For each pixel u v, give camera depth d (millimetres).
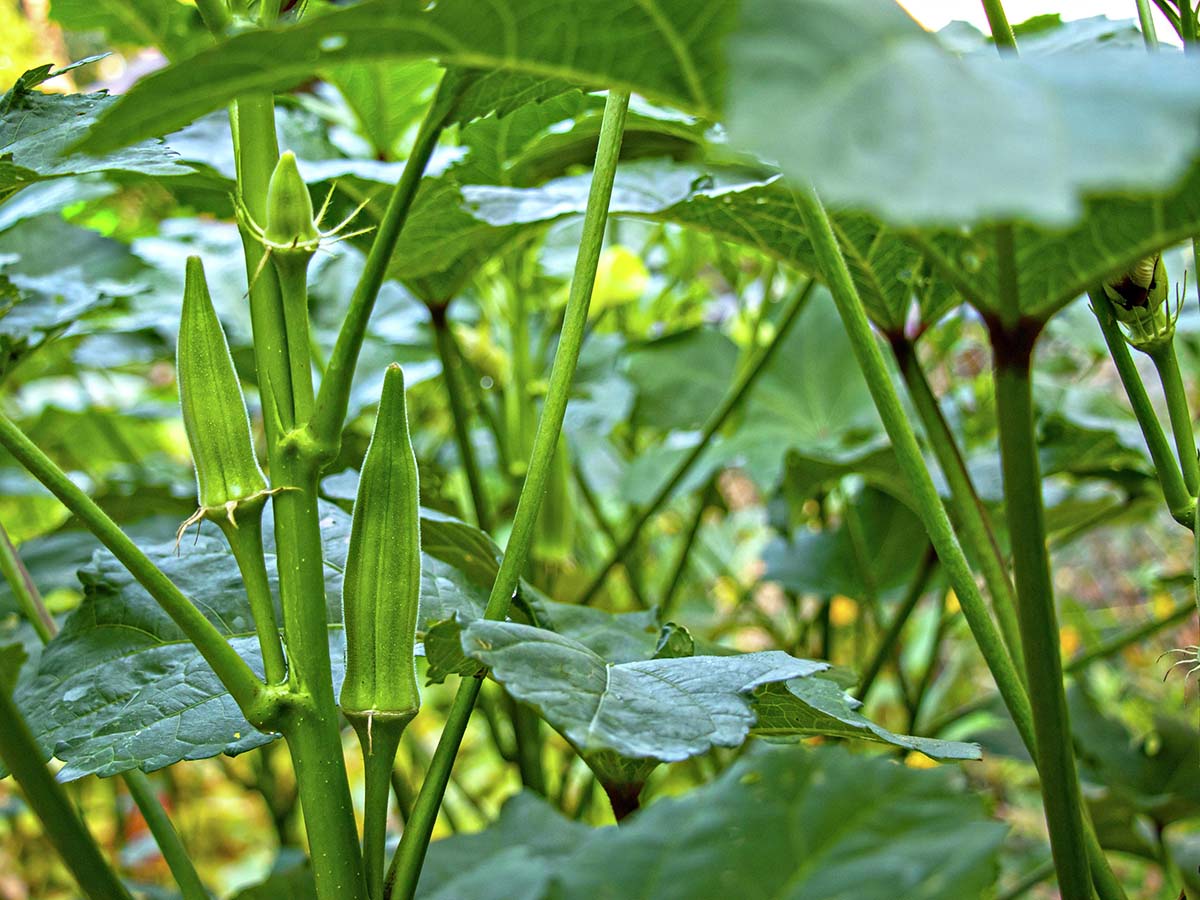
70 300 812
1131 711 1478
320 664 423
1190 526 488
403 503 427
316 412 422
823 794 339
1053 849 447
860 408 1112
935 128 243
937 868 317
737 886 327
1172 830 1291
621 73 367
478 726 1562
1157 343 490
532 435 1062
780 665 442
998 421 418
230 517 425
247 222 430
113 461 1413
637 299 1330
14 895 1373
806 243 616
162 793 1434
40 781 443
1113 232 387
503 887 376
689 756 383
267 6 451
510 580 460
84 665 507
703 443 938
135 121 326
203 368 423
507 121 759
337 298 1200
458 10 331
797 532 1138
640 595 1130
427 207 731
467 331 1208
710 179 665
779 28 263
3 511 1348
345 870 419
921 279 579
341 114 1019
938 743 486
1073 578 1811
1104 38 628
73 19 869
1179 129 244
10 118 534
